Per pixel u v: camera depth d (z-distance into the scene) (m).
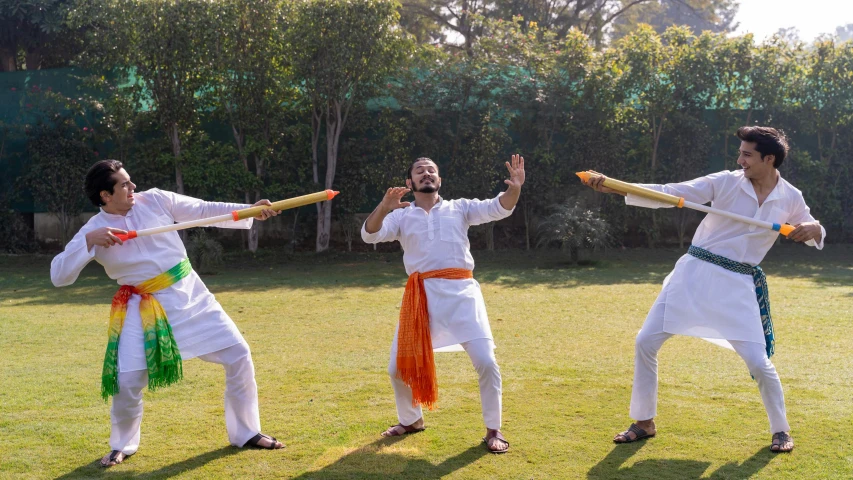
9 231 13.22
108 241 3.51
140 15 12.14
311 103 13.01
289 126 13.27
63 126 12.84
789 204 3.95
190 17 12.11
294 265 12.30
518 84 13.70
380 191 13.63
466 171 13.74
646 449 3.73
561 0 19.73
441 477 3.41
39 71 13.05
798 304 7.91
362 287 9.77
